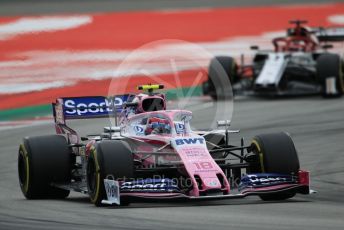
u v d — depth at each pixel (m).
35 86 76.56
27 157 40.28
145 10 142.25
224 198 34.56
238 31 117.00
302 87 76.44
